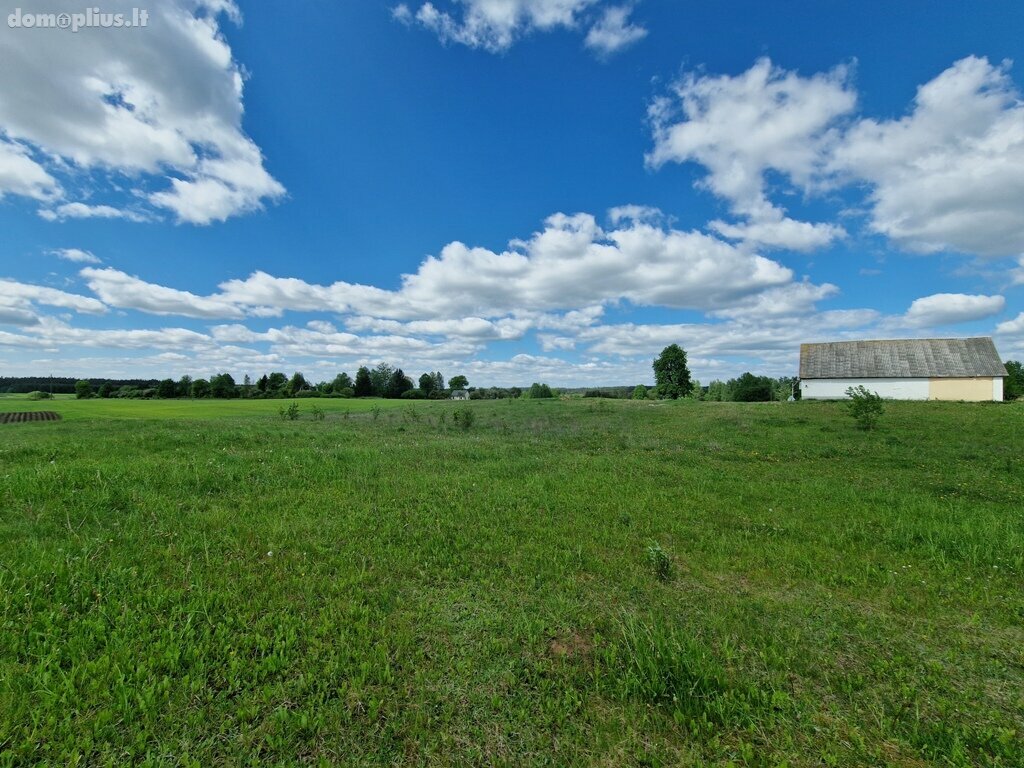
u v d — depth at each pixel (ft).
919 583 16.48
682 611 14.21
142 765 8.13
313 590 14.64
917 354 140.46
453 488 28.66
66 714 9.07
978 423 67.36
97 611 12.61
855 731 9.38
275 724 9.10
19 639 11.07
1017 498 29.60
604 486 30.42
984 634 13.17
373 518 22.31
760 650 12.14
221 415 109.60
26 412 111.65
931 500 28.45
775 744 9.13
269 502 24.21
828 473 37.63
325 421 86.22
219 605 13.43
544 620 13.37
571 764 8.59
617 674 11.05
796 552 19.29
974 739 9.17
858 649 12.34
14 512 20.02
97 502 21.79
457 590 15.31
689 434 62.28
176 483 25.90
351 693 10.05
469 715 9.70
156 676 10.27
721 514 24.95
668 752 8.93
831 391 145.18
